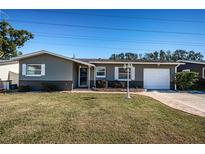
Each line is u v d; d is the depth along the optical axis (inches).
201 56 2476.6
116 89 597.6
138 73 677.9
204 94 533.0
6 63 749.3
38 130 181.9
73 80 631.8
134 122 215.8
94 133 176.2
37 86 609.9
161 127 197.9
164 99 421.7
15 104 327.3
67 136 167.6
